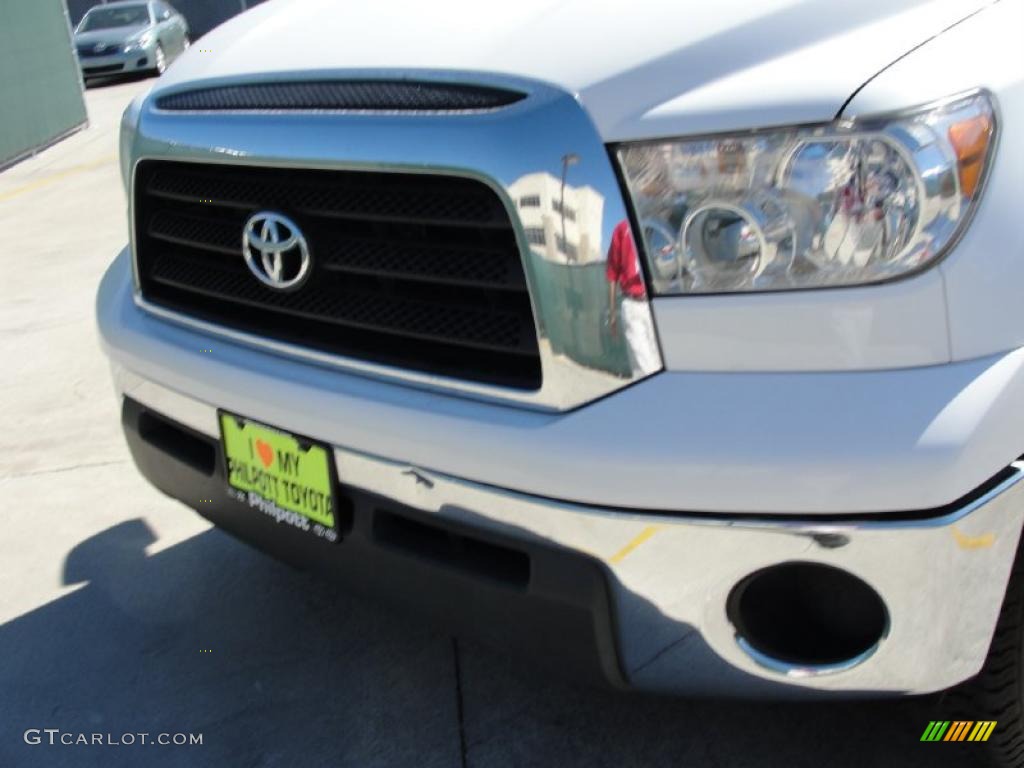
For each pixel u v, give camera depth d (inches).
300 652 101.7
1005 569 62.6
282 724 92.4
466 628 73.7
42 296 229.3
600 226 61.1
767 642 65.2
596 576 64.2
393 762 87.0
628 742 86.4
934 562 59.0
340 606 108.5
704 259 60.4
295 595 111.0
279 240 75.1
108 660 102.8
